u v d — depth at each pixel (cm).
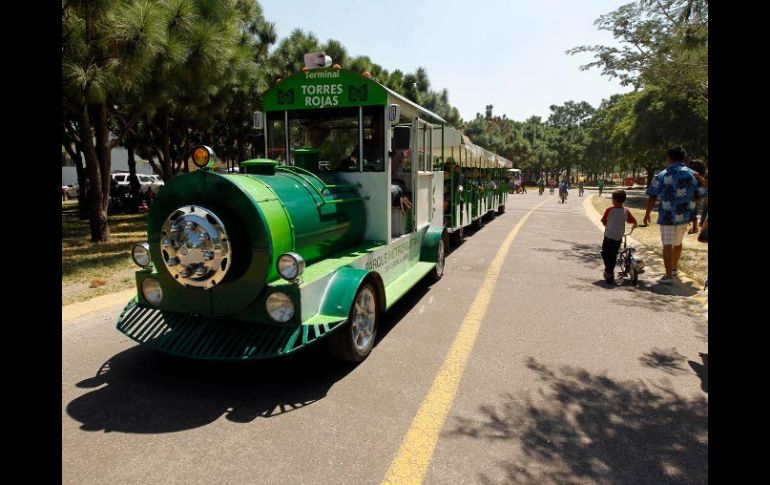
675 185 721
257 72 1580
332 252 506
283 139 593
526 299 665
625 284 750
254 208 380
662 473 293
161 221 414
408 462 303
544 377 421
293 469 296
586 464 302
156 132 1797
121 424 347
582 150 7038
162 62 906
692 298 670
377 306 489
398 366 443
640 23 996
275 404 375
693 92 1058
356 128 579
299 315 382
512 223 1658
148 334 413
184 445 322
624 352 478
